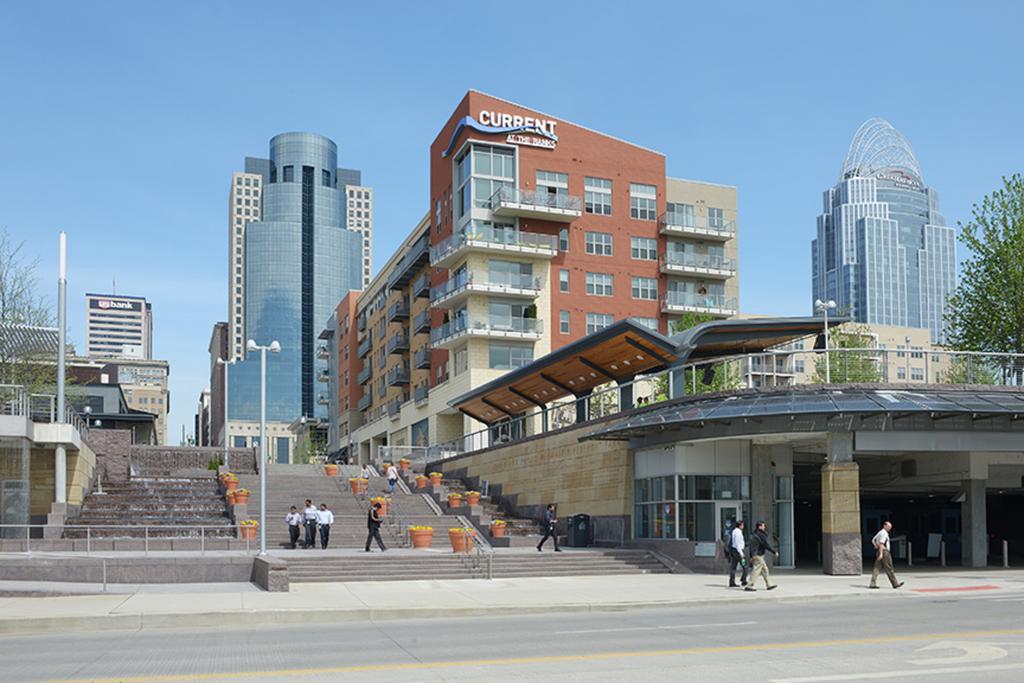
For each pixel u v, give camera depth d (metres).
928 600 23.31
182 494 47.88
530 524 45.12
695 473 34.41
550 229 77.62
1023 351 50.53
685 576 31.53
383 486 55.44
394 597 24.39
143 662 14.23
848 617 19.39
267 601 23.03
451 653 14.78
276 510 46.38
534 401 53.69
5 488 35.50
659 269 81.44
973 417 31.64
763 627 17.84
